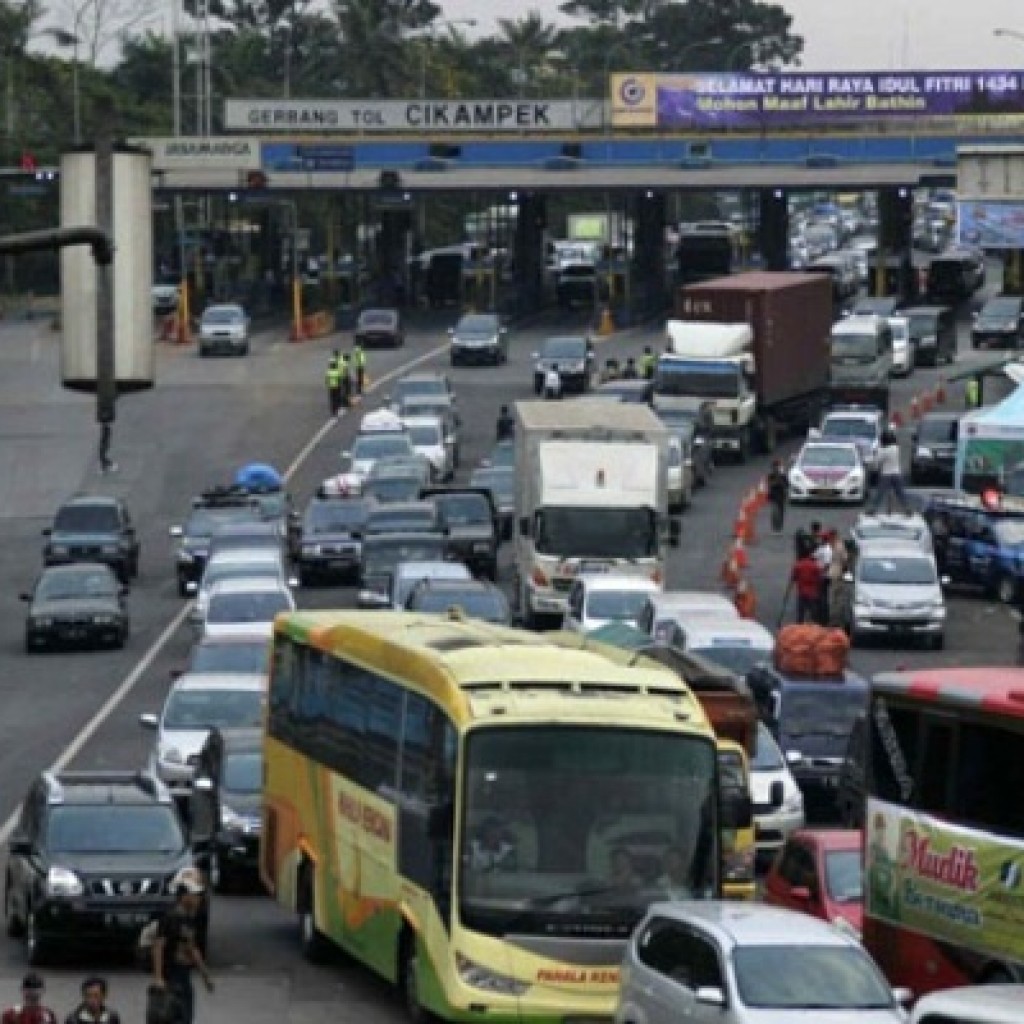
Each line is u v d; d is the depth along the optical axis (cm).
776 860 6125
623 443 11756
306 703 6119
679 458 14512
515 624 11181
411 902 5275
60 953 6059
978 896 4816
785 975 4328
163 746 7756
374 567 12138
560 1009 5025
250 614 10638
